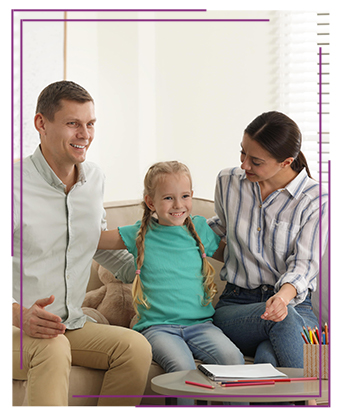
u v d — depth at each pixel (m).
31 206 1.27
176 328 1.35
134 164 2.31
